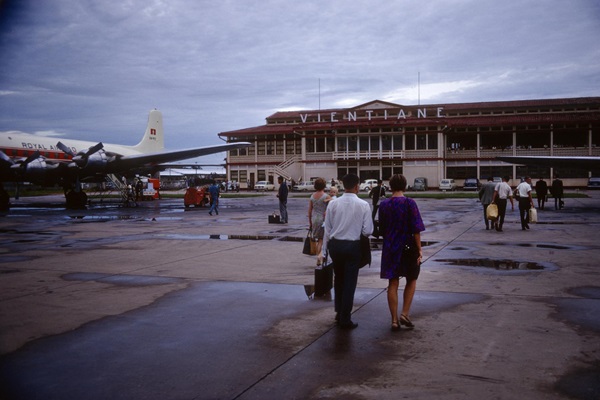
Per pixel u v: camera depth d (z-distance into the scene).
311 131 66.25
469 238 13.71
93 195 53.09
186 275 8.59
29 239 13.99
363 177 65.00
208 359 4.57
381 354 4.68
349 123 63.91
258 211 26.44
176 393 3.85
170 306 6.49
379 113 68.50
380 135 63.69
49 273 8.79
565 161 30.08
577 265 9.35
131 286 7.71
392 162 63.97
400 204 5.47
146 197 41.22
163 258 10.47
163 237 14.39
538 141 64.12
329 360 4.53
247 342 5.04
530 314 5.97
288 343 5.01
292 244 12.74
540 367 4.30
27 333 5.36
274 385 3.99
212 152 32.50
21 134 30.31
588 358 4.50
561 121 61.44
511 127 63.72
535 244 12.39
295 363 4.46
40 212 26.41
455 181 65.38
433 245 12.25
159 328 5.53
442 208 27.48
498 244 12.42
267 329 5.48
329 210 5.65
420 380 4.06
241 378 4.13
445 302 6.59
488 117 67.06
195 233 15.45
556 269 8.95
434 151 62.62
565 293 7.05
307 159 66.44
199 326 5.60
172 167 39.84
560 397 3.71
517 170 64.12
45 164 28.38
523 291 7.20
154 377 4.16
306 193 56.69
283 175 67.00
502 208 15.41
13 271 8.98
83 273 8.78
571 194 43.59
